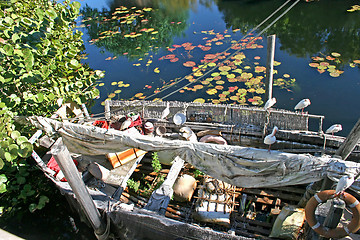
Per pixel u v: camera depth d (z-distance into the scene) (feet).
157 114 26.86
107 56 45.44
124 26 54.65
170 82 37.58
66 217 23.12
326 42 41.42
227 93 33.73
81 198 17.24
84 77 26.94
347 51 39.01
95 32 53.47
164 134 26.09
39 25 23.63
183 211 21.59
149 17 57.36
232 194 21.34
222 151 15.14
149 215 16.80
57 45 23.90
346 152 16.48
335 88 33.60
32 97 21.65
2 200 23.70
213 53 42.09
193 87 35.68
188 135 24.86
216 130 25.20
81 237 21.81
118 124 26.78
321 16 47.93
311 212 14.28
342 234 14.28
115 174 22.98
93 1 69.72
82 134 18.70
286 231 18.21
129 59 44.01
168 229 16.14
